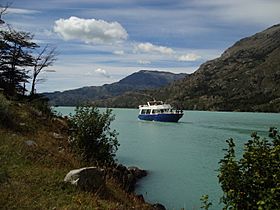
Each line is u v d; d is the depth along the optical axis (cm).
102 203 1312
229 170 834
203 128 9494
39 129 2750
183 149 5034
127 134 7525
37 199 1178
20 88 4953
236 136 7212
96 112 2444
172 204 2294
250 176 826
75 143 2386
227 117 17088
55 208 1118
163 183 2853
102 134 2461
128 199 1753
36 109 3450
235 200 809
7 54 4931
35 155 1816
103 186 1546
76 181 1416
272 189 750
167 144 5672
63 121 3659
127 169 2800
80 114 2423
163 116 11631
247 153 834
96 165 2203
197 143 5878
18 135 2205
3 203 1061
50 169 1622
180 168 3509
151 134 7544
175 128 9469
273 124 11362
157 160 3984
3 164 1505
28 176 1419
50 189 1320
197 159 4100
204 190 2650
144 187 2705
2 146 1780
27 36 5081
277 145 816
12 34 4947
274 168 796
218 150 4947
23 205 1086
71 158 2077
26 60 4991
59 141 2572
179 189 2670
